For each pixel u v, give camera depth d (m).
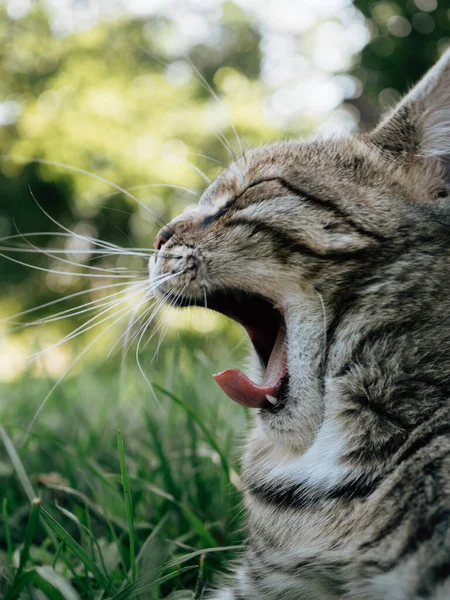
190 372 0.47
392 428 0.26
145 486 0.34
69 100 1.33
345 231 0.28
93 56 1.43
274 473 0.29
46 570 0.28
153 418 0.43
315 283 0.28
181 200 1.22
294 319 0.29
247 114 1.32
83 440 0.41
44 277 1.54
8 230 1.55
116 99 1.31
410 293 0.27
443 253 0.27
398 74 1.24
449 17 1.21
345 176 0.29
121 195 1.27
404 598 0.24
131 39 1.49
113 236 1.41
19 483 0.37
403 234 0.28
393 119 0.30
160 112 1.30
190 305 0.32
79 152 1.28
